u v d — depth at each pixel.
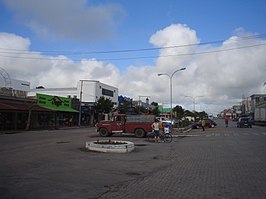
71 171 10.98
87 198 7.41
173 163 13.42
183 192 8.04
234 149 19.31
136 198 7.45
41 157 14.55
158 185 8.89
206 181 9.45
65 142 23.53
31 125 47.59
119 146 17.23
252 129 50.91
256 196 7.64
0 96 40.75
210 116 165.50
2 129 40.88
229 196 7.63
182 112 117.25
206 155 16.30
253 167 12.16
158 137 26.00
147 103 118.25
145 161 13.98
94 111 72.62
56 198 7.36
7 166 11.83
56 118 55.38
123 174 10.66
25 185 8.61
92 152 17.05
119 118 31.47
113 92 91.31
